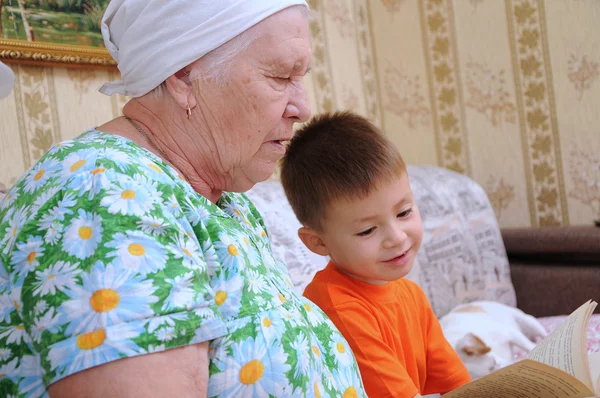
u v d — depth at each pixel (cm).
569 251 267
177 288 83
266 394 92
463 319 218
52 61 188
